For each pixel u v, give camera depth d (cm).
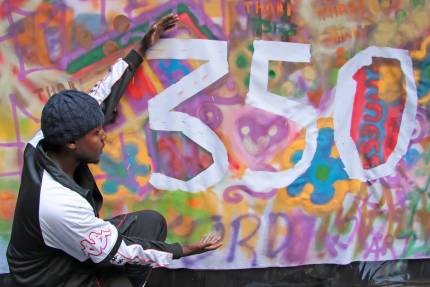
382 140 231
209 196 217
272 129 219
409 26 227
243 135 217
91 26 201
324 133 223
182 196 215
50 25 198
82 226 148
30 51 198
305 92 220
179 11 206
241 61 213
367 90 226
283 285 233
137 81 206
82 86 203
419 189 239
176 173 214
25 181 153
